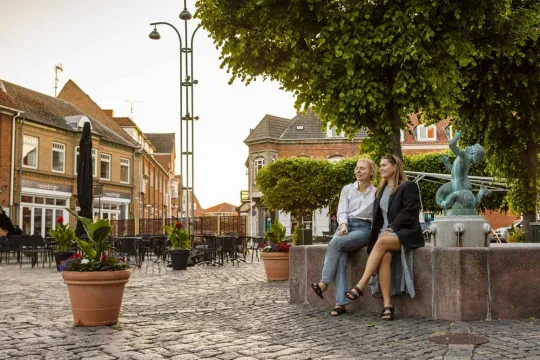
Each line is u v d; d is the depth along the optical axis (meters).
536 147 13.70
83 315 5.66
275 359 4.11
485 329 5.05
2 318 6.33
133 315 6.45
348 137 10.07
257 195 44.75
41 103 33.19
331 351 4.34
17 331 5.42
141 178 42.59
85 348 4.60
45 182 30.78
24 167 29.30
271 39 9.56
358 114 9.58
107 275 5.64
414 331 5.05
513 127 13.24
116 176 37.38
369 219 6.29
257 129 45.78
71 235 15.17
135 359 4.19
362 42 8.77
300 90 9.95
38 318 6.30
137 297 8.47
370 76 8.98
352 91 8.94
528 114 12.76
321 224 42.28
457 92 10.02
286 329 5.34
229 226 24.80
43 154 30.78
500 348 4.28
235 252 17.64
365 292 6.30
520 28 10.50
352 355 4.20
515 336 4.72
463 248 5.58
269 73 9.95
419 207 5.84
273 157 44.66
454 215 6.52
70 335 5.17
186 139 20.38
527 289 5.63
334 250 6.09
